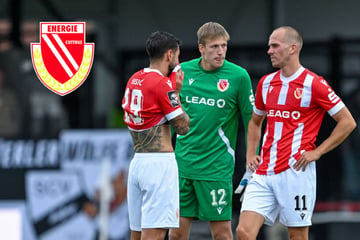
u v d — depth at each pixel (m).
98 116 37.50
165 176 19.66
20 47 37.88
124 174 37.06
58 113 37.62
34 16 37.94
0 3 38.00
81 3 37.66
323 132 36.53
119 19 37.56
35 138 37.81
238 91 21.98
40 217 37.56
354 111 37.00
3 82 37.91
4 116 37.94
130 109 19.83
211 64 21.61
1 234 37.41
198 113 22.00
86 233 37.19
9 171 37.84
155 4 37.41
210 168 22.19
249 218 20.31
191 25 37.38
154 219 19.64
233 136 22.48
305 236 20.58
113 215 36.91
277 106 20.23
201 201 22.34
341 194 37.44
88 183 37.34
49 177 37.66
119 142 37.25
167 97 19.45
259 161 21.05
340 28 36.97
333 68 37.03
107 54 37.50
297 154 20.05
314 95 19.84
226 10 37.19
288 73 20.12
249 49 37.09
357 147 37.28
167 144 19.88
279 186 20.23
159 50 19.84
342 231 35.25
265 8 37.03
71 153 37.56
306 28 37.09
